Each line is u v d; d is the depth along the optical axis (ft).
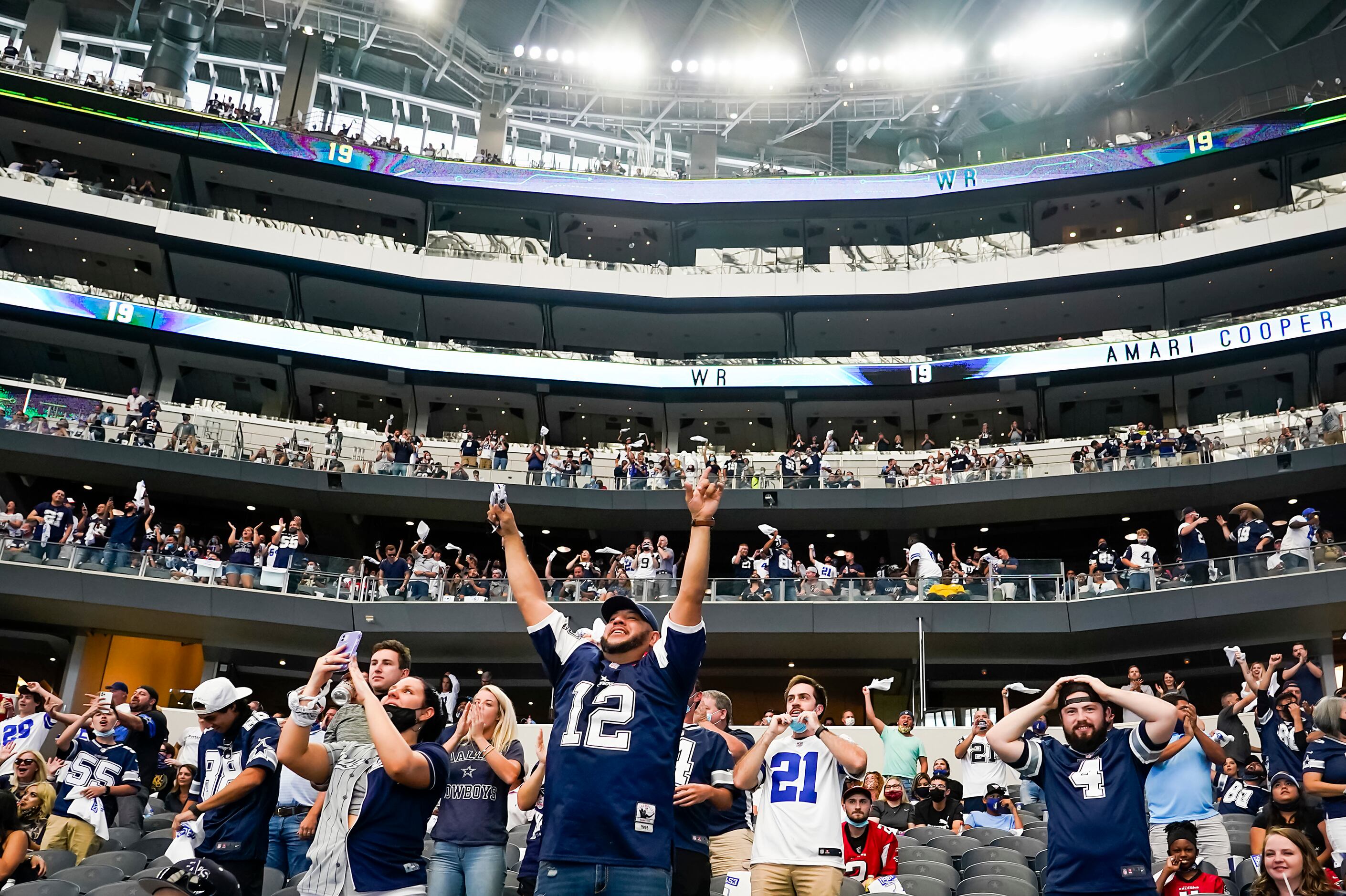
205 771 25.39
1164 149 108.68
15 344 100.83
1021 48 132.77
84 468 85.56
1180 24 130.82
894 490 89.40
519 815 35.06
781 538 78.28
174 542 79.10
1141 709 17.29
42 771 28.04
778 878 20.57
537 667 81.15
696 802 18.34
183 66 125.90
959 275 105.29
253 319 101.81
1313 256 97.91
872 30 139.23
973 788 42.60
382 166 112.98
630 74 135.23
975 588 75.15
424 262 107.04
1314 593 68.64
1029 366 101.14
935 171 114.32
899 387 106.11
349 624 76.74
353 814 15.71
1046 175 111.14
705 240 120.26
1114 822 17.06
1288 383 97.76
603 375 105.50
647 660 14.20
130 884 23.16
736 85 136.67
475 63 133.59
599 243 120.06
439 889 20.17
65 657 78.33
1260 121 105.60
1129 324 106.42
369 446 101.45
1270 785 24.04
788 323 109.29
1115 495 86.28
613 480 91.25
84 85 106.32
